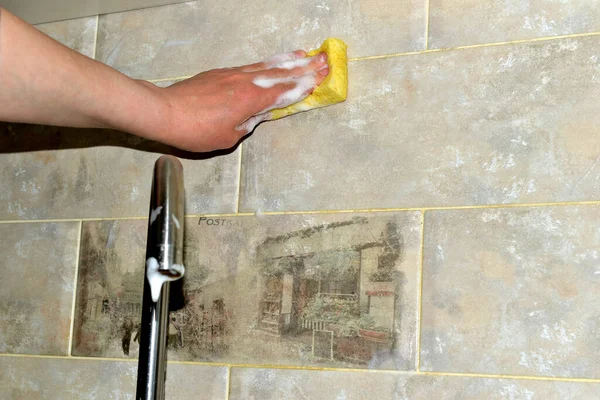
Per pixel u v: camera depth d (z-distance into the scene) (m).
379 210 1.00
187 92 0.98
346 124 1.03
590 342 0.87
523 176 0.93
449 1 1.01
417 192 0.98
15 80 0.80
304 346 1.00
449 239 0.95
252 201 1.07
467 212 0.95
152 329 0.76
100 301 1.13
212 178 1.10
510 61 0.97
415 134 1.00
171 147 1.14
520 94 0.95
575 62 0.94
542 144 0.93
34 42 0.81
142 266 1.12
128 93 0.90
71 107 0.86
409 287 0.96
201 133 0.98
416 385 0.94
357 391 0.96
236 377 1.03
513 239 0.92
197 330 1.06
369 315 0.97
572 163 0.92
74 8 1.21
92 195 1.17
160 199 0.73
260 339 1.03
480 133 0.96
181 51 1.16
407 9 1.03
